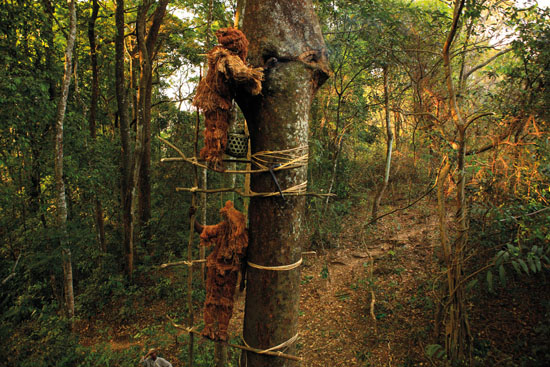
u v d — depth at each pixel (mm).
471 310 6391
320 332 7551
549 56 6324
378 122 16844
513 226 5484
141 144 11609
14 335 7391
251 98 2541
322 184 12906
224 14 11375
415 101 10594
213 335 2615
